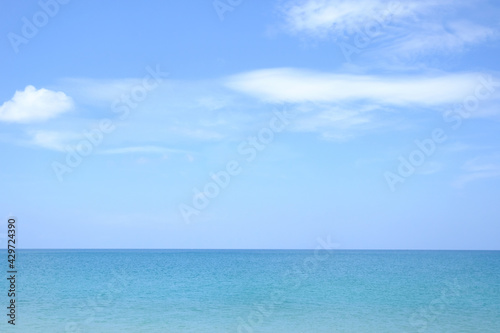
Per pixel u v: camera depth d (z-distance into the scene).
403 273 79.25
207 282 62.19
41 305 39.50
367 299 44.50
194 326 30.44
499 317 34.19
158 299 44.66
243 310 37.53
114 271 83.50
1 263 110.75
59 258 153.25
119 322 31.67
